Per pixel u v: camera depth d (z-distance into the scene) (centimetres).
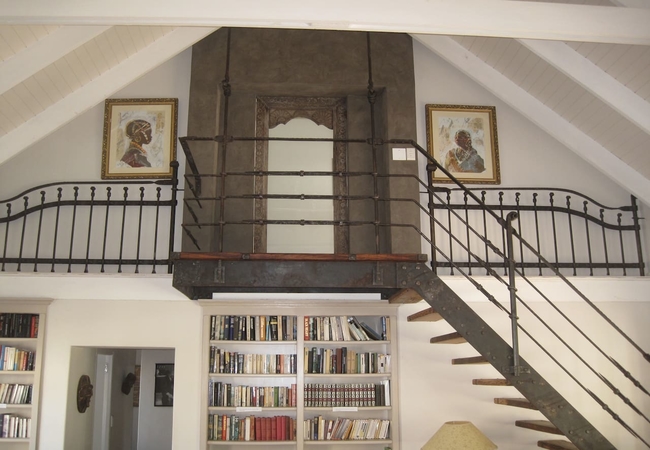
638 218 664
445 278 606
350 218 661
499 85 663
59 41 504
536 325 604
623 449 586
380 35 675
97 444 747
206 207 625
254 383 607
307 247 668
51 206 632
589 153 643
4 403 563
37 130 584
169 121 665
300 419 571
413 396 586
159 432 967
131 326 585
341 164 683
